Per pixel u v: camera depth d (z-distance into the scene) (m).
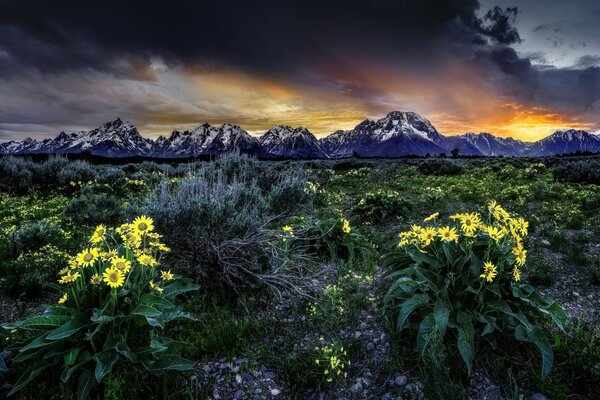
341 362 3.63
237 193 6.33
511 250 3.76
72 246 7.02
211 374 3.54
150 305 3.32
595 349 3.48
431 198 11.37
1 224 8.72
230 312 4.58
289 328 4.30
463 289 3.73
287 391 3.36
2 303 4.79
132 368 3.13
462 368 3.41
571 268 5.95
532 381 3.23
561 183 15.32
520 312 3.54
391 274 4.27
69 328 3.05
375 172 20.59
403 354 3.62
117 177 15.28
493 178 18.34
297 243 6.75
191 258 5.19
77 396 2.85
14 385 3.02
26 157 18.33
